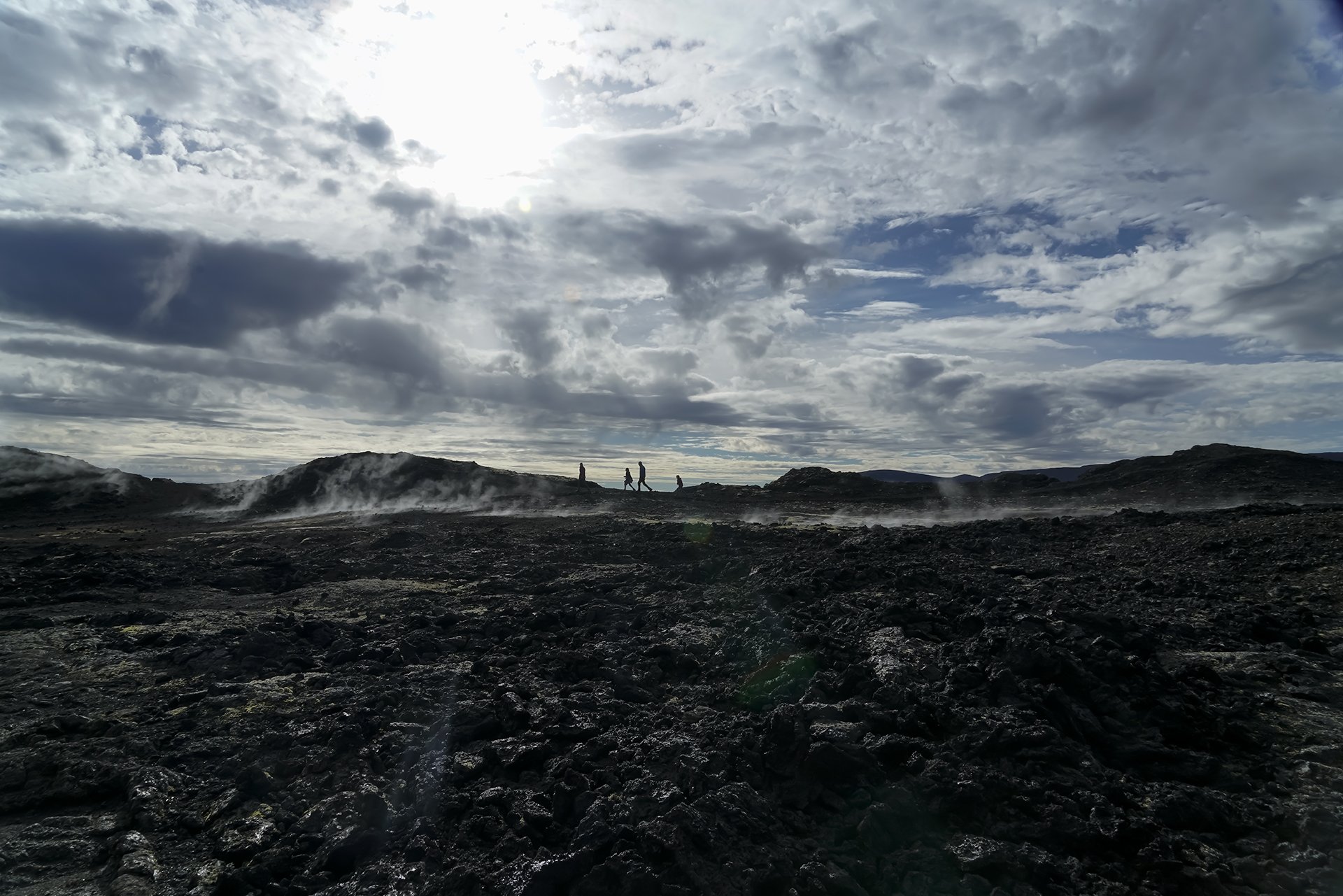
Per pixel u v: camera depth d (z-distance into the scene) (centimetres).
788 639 1297
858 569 1753
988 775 840
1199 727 990
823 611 1491
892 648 1203
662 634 1459
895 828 791
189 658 1339
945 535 2562
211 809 864
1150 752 927
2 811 866
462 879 714
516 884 702
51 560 2384
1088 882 721
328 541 2941
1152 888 712
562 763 936
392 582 2167
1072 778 863
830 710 991
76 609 1795
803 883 704
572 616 1652
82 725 1055
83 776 920
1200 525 2511
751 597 1680
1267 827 803
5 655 1384
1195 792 848
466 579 2197
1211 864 738
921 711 991
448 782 910
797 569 1886
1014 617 1267
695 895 680
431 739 1021
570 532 2997
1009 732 912
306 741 1012
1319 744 966
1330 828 783
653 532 2847
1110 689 1022
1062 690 1009
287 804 872
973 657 1123
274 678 1258
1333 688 1153
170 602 1895
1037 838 770
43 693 1196
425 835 803
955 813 813
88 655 1389
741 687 1173
